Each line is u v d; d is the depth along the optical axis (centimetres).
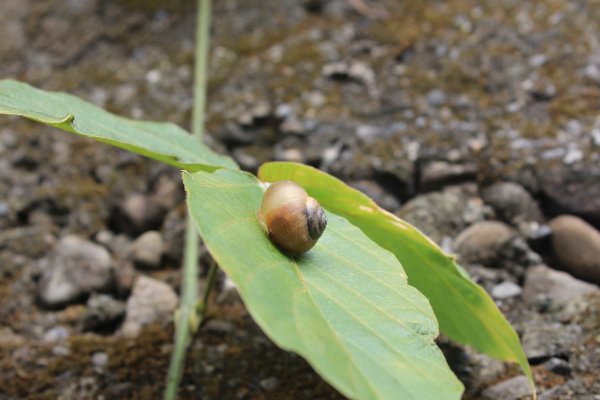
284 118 48
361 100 49
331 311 25
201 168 30
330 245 28
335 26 56
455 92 48
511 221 40
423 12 56
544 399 33
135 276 41
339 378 23
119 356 37
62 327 39
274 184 27
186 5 61
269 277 25
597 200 40
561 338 35
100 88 54
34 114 28
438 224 40
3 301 40
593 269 38
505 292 38
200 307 35
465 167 42
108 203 45
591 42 49
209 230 25
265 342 37
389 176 43
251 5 60
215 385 35
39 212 46
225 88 52
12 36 60
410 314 26
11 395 35
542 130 44
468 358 35
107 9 61
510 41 51
